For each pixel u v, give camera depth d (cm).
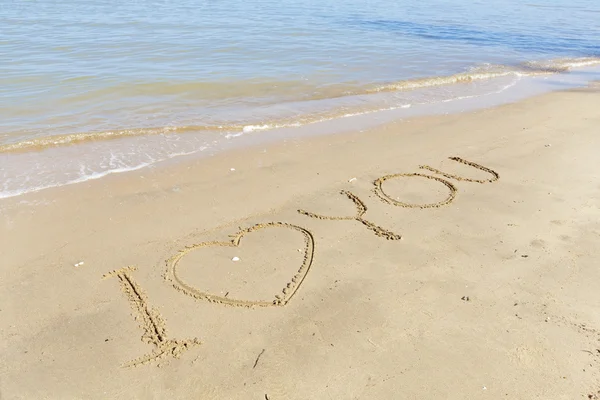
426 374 115
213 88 326
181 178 204
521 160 229
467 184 206
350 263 154
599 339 125
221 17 596
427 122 280
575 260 155
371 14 683
